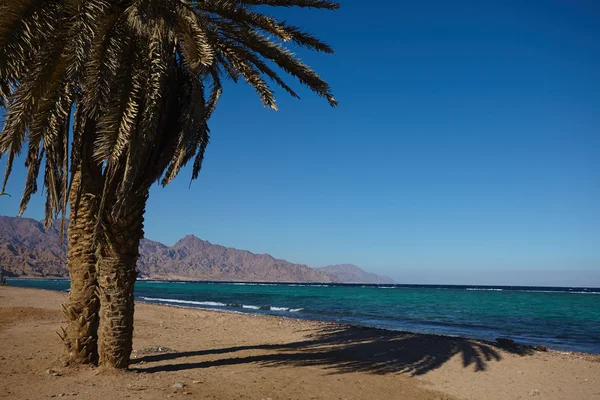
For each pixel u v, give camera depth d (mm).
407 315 33781
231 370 8164
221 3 6883
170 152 7309
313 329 17266
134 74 6172
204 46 5934
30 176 7805
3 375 6637
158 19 6242
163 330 14812
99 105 5898
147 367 7926
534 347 15742
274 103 7629
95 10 5680
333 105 7914
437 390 8477
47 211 8305
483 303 55906
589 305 52031
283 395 6707
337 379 8289
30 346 9445
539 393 8727
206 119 8656
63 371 6906
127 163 5988
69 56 5434
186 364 8539
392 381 8789
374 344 13734
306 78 7613
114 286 6926
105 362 6906
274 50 7254
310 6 7434
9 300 23422
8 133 5121
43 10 5504
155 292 76188
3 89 5660
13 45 4973
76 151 6688
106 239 6848
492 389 8898
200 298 55375
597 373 10820
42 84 5367
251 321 19859
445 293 96938
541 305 51906
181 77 7480
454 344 14391
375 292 100562
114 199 6828
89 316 7352
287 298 61281
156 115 6156
